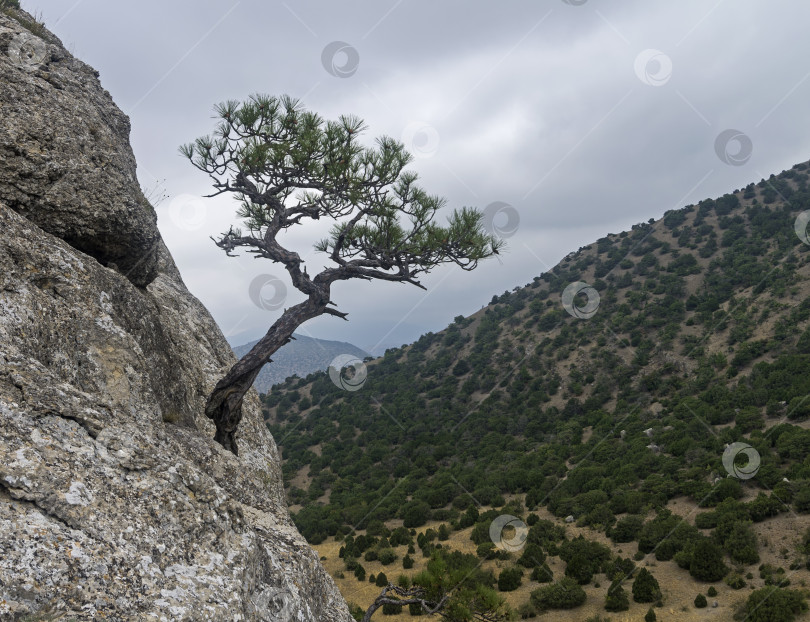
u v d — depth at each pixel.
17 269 6.45
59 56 8.84
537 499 70.44
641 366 102.31
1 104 7.46
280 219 11.45
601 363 107.38
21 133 7.46
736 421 72.50
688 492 61.47
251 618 5.52
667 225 157.50
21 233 6.79
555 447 85.19
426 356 143.38
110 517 5.00
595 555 53.25
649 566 52.03
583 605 47.03
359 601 51.28
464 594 8.95
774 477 57.84
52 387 5.59
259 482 8.63
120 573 4.69
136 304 8.05
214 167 11.41
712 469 62.28
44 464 4.92
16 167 7.34
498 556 56.44
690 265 131.50
